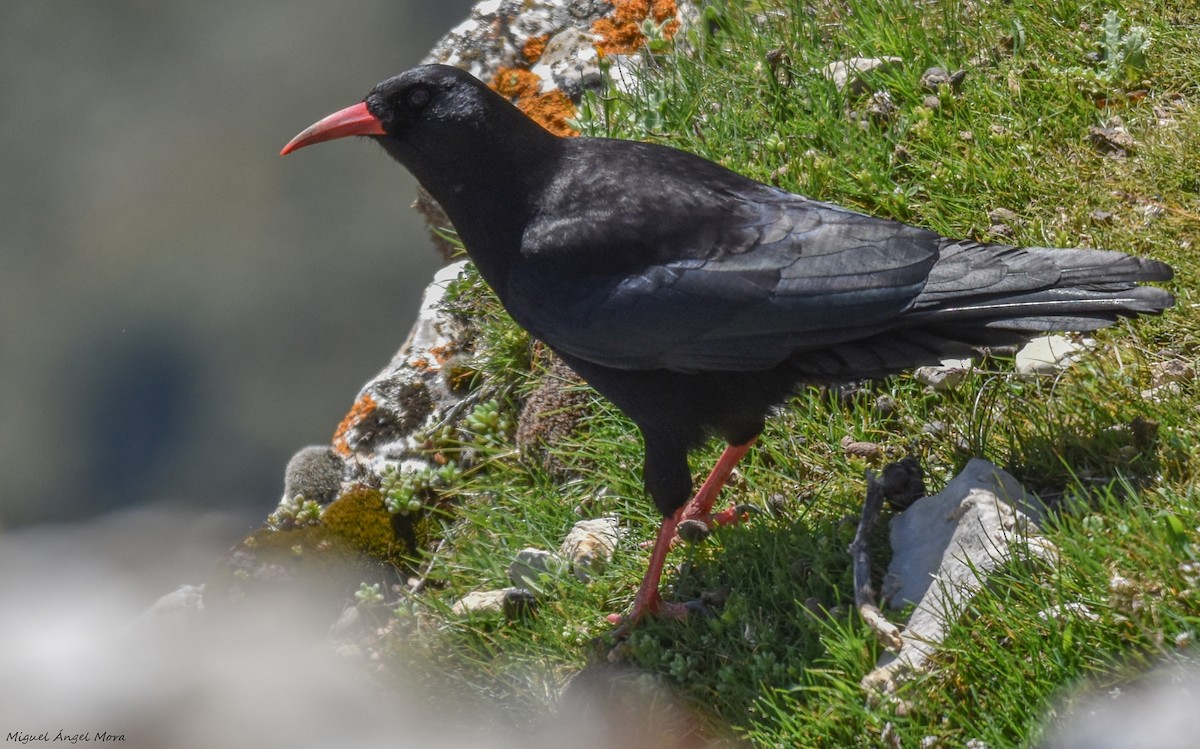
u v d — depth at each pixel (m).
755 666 7.40
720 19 12.73
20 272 24.84
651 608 8.17
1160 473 7.56
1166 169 9.70
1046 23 11.20
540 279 8.34
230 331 24.28
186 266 24.98
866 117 11.09
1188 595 6.50
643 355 8.07
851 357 7.89
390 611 9.52
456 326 11.65
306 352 24.30
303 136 8.80
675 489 8.35
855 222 7.93
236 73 26.20
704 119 11.71
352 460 11.27
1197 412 7.94
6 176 25.47
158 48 26.42
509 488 10.09
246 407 23.70
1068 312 7.50
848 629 7.18
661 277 7.97
